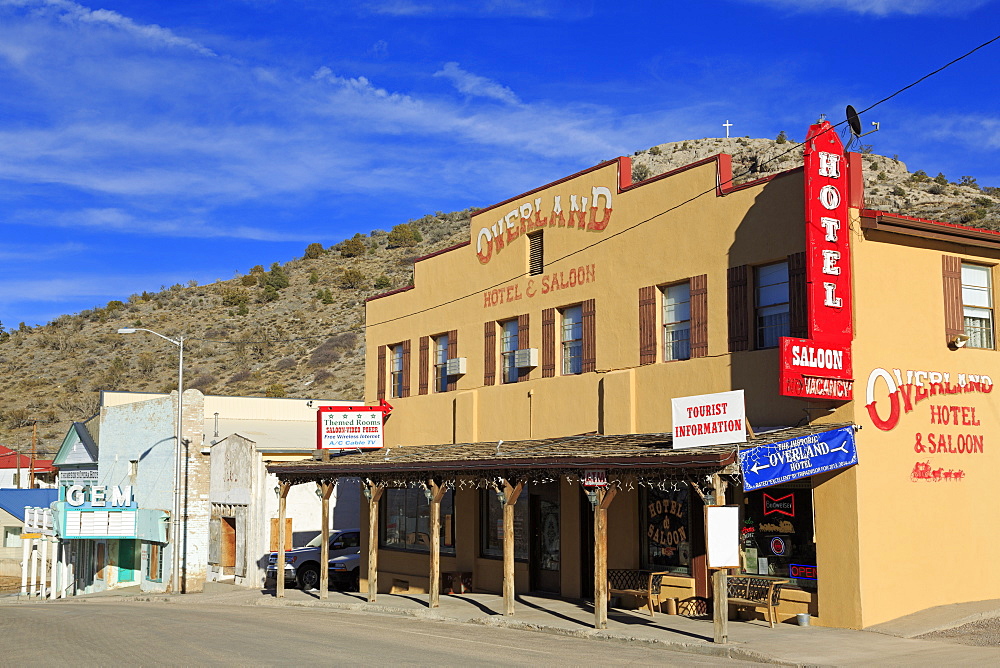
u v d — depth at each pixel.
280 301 111.19
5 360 106.06
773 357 17.89
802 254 17.53
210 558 39.00
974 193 75.00
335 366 86.69
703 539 19.03
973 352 18.62
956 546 17.66
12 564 57.31
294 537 37.06
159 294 124.50
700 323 19.59
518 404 24.64
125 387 90.56
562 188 23.83
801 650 14.27
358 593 28.34
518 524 24.62
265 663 14.22
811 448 15.78
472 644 16.38
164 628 20.34
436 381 28.45
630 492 20.78
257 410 51.03
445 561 27.06
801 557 17.34
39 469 69.38
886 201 74.62
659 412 20.34
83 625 22.09
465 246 27.30
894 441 17.06
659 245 20.78
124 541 45.56
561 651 15.34
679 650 15.24
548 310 23.94
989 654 13.66
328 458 27.62
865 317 17.02
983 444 18.44
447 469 21.02
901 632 15.53
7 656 16.31
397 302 30.25
